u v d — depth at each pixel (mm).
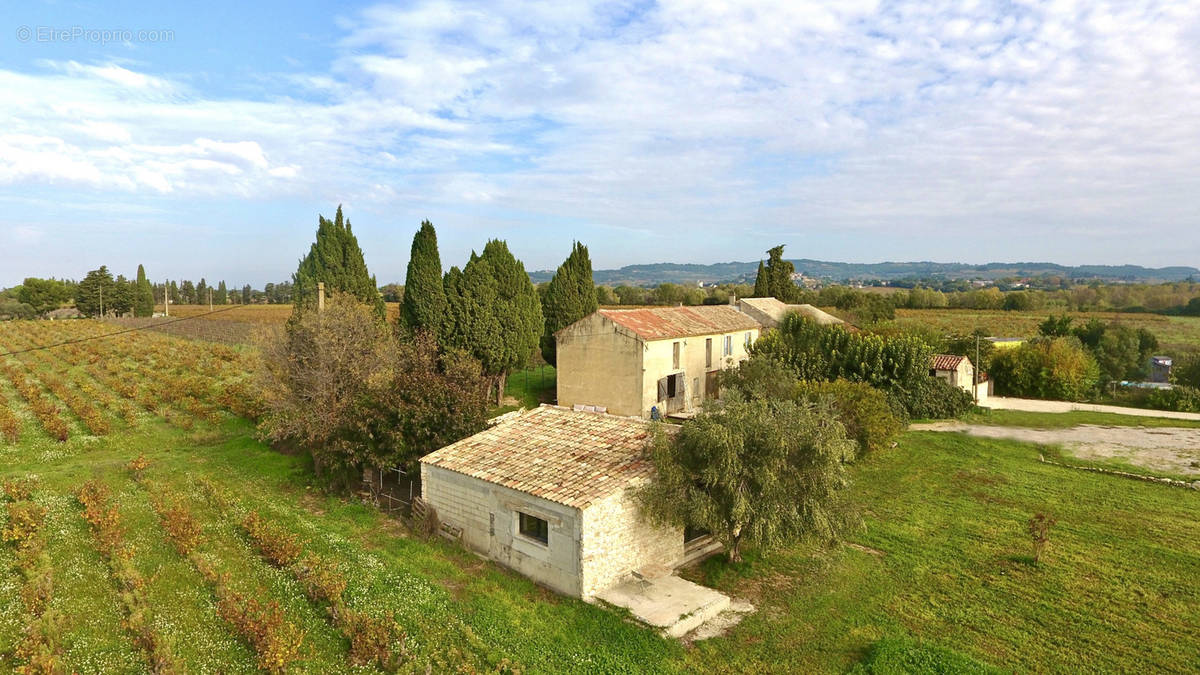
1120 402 45594
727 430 16031
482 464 19625
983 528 21031
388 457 22875
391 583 16484
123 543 18141
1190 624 15070
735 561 18375
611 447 19500
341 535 19969
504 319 36969
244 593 15695
